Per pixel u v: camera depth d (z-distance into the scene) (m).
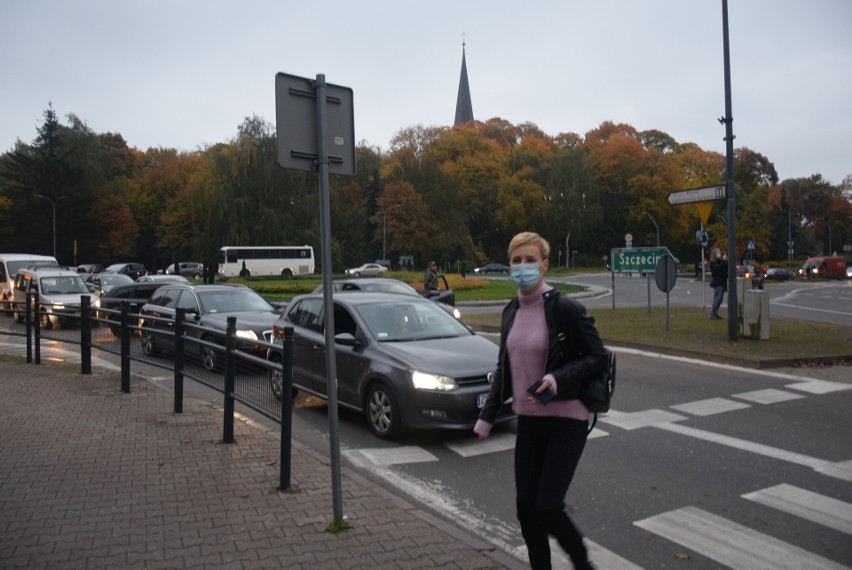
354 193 80.62
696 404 8.41
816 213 88.75
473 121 104.56
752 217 79.75
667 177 79.69
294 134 4.37
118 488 5.01
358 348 7.68
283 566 3.73
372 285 15.73
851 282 55.34
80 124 69.06
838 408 8.18
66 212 64.19
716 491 5.33
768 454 6.31
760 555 4.18
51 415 7.44
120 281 28.09
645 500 5.14
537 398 3.12
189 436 6.59
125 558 3.80
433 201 74.81
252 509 4.62
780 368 10.98
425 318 8.34
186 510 4.58
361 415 8.32
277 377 5.43
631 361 11.74
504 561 3.85
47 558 3.78
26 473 5.34
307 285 38.91
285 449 5.03
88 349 10.33
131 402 8.23
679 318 17.92
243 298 13.50
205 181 49.56
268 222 49.88
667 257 15.10
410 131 91.50
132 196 75.69
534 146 91.06
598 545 4.34
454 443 6.93
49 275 21.80
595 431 7.17
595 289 39.03
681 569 4.00
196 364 7.33
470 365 7.02
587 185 77.75
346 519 4.45
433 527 4.34
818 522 4.70
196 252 49.62
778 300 30.03
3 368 11.05
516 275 3.29
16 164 66.12
